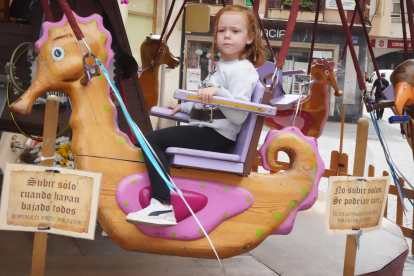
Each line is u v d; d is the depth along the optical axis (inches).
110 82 81.7
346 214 91.4
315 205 174.1
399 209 159.5
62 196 76.5
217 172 87.5
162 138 83.7
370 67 1087.6
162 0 374.9
